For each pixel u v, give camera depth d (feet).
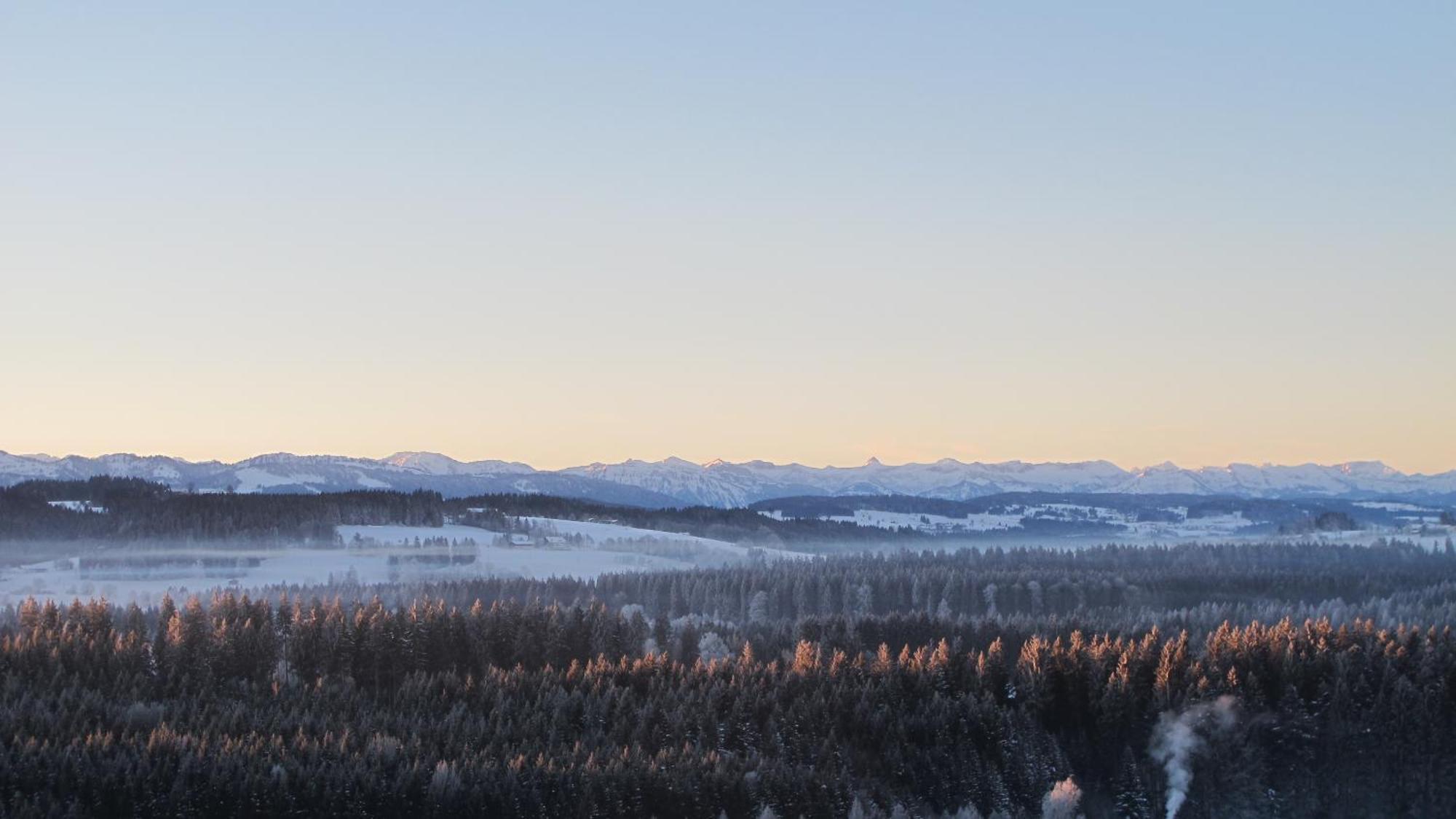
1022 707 460.96
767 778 380.58
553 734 408.26
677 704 441.68
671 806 366.22
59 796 338.34
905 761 418.31
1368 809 438.40
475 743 396.98
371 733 401.08
